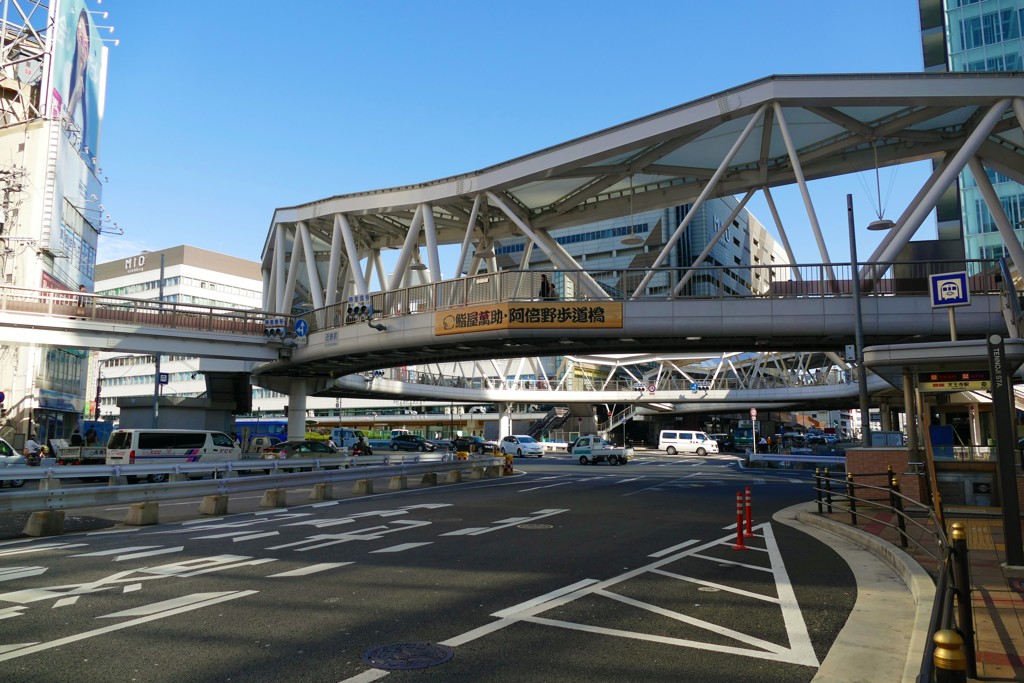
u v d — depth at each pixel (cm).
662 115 2930
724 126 3109
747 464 4559
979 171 2802
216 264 11556
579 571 1027
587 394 8119
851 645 666
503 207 3356
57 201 4903
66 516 1734
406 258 3547
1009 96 2595
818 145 3350
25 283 4606
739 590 909
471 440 5831
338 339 3447
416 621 744
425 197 3597
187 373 10788
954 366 1788
